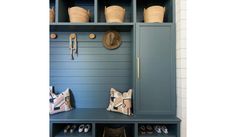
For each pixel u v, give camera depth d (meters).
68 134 1.98
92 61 2.42
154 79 2.00
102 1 2.39
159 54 2.01
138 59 2.01
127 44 2.41
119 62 2.42
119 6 2.22
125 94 2.13
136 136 1.87
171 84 2.00
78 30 2.38
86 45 2.42
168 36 2.02
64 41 2.42
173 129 1.98
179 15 1.92
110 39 2.35
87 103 2.41
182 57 1.86
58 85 2.40
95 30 2.38
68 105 2.25
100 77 2.42
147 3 2.39
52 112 2.07
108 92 2.41
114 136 2.20
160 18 2.05
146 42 2.02
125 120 1.86
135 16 2.06
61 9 2.18
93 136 1.89
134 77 2.02
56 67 2.41
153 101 2.00
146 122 1.87
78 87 2.41
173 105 1.99
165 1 2.30
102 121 1.87
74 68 2.41
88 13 2.20
